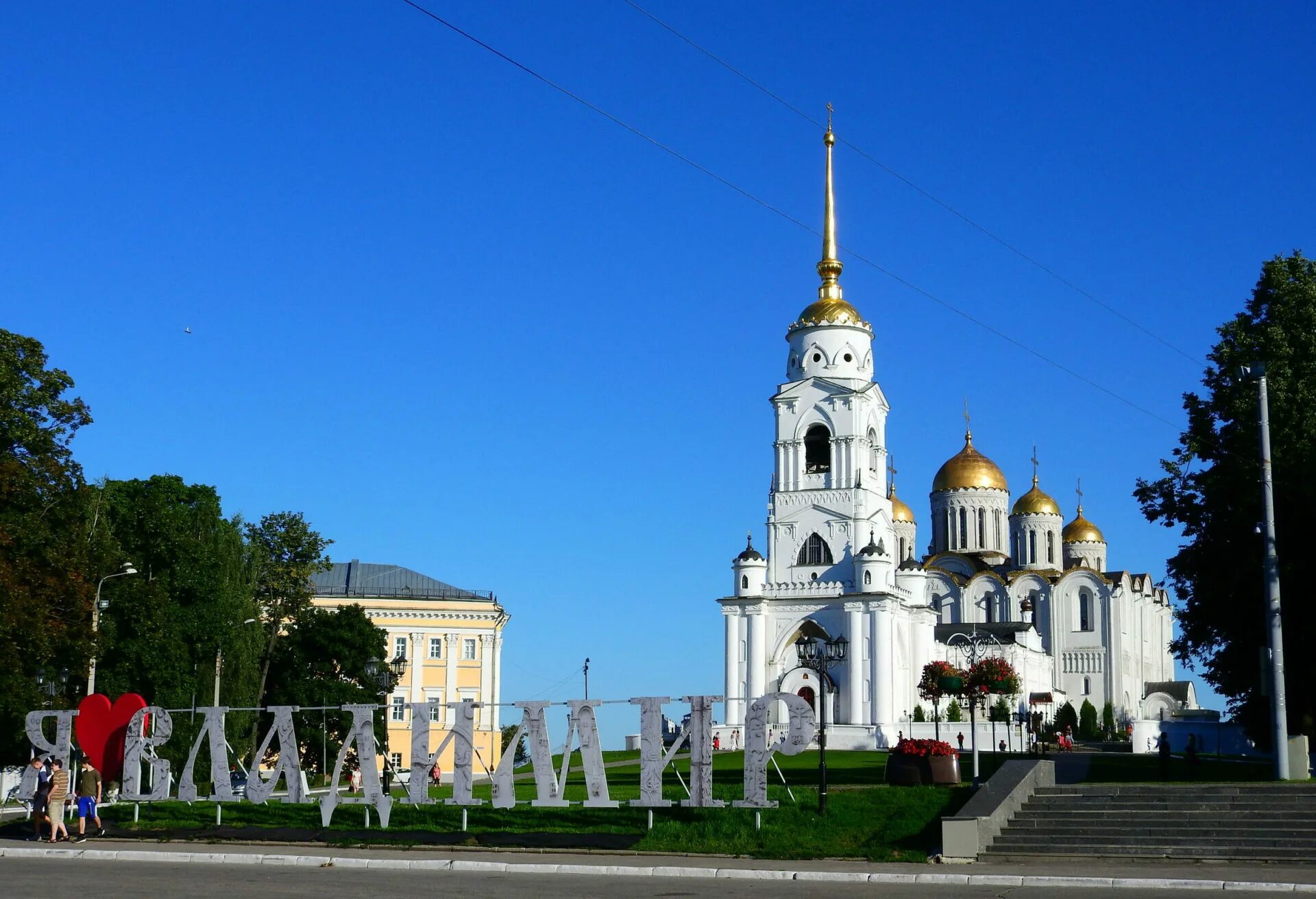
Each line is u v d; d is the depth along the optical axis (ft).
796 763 276.82
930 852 146.30
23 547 212.84
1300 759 182.70
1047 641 533.55
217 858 147.13
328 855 147.95
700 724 160.86
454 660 417.49
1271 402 209.97
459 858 146.10
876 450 431.84
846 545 413.18
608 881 128.16
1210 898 116.88
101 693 245.24
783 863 140.26
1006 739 389.80
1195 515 223.10
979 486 565.12
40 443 223.71
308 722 324.19
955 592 543.39
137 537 267.39
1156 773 212.02
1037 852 144.36
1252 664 211.00
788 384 427.33
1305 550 199.00
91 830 168.86
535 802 163.73
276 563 344.49
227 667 279.08
